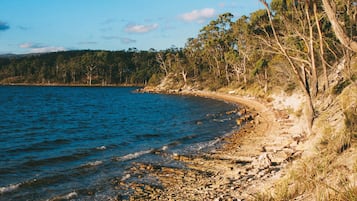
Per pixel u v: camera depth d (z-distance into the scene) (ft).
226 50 272.31
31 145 76.64
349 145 29.84
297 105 105.40
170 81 342.85
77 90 377.50
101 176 50.72
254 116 116.37
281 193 26.63
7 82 497.87
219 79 276.62
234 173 48.29
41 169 55.26
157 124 112.57
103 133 94.22
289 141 63.98
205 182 45.55
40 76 498.28
